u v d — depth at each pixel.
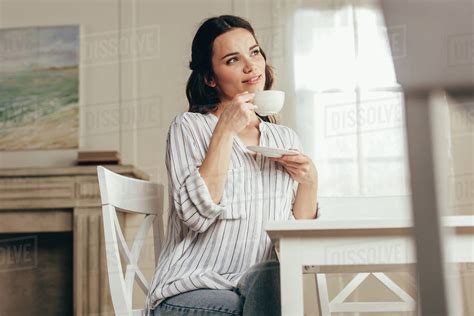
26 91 3.60
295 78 3.50
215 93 1.77
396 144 3.42
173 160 1.57
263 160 1.59
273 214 1.55
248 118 1.52
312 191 1.61
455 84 0.56
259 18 3.56
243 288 1.34
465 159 3.24
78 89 3.60
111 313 3.14
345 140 3.44
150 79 3.60
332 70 3.49
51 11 3.66
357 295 3.16
